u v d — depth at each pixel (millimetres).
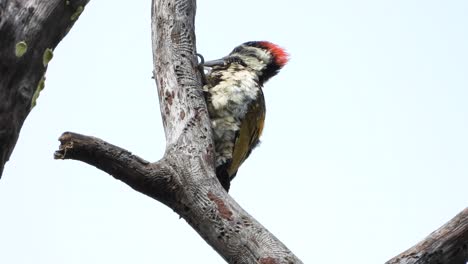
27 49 7641
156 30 11680
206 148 10516
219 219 9625
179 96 11094
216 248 9609
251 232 9430
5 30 7523
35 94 7871
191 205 9812
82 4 8078
